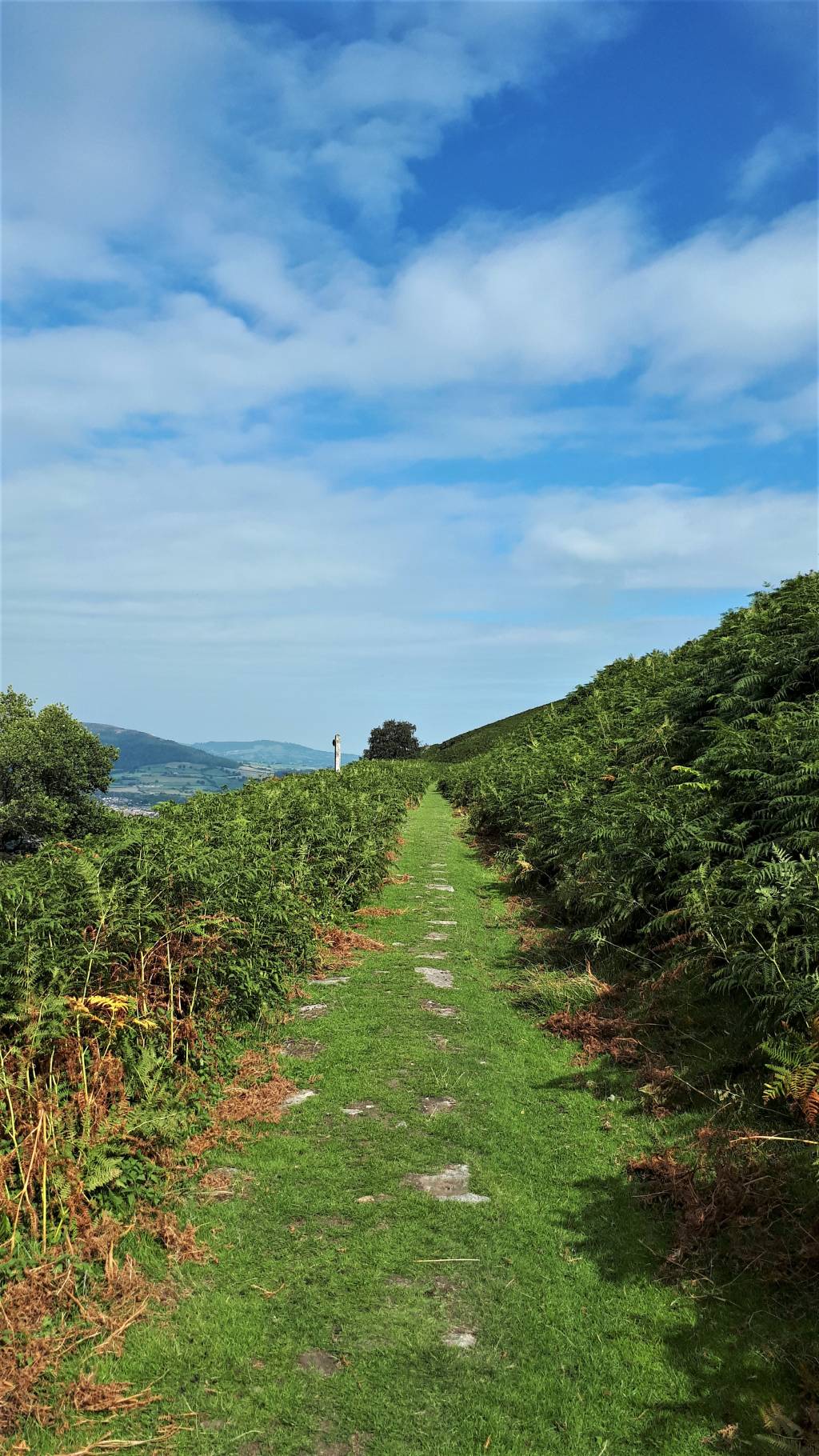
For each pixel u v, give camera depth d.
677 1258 4.03
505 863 14.54
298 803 12.79
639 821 8.95
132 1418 3.08
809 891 5.89
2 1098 4.31
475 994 8.32
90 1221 4.06
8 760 39.91
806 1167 4.32
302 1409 3.13
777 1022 5.46
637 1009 6.98
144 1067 5.10
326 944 9.78
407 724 98.50
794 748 7.96
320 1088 6.02
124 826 7.18
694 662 15.69
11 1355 3.29
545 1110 5.80
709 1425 3.09
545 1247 4.20
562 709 24.81
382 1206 4.48
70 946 5.08
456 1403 3.18
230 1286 3.83
